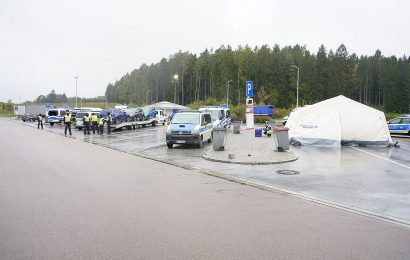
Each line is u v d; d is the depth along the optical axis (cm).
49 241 512
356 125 2020
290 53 11038
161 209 687
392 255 480
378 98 11100
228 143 2033
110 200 751
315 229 585
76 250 480
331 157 1518
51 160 1368
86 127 2948
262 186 929
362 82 10969
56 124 4878
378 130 2011
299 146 1977
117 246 496
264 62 9612
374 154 1633
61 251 476
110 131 3020
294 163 1338
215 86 10112
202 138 1930
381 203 766
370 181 1006
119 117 3603
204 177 1045
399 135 2841
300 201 773
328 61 10281
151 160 1415
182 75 11369
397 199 802
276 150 1653
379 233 569
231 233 558
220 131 1641
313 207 725
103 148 1870
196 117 1964
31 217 624
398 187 928
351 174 1115
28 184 908
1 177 1002
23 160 1355
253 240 529
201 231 565
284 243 518
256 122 5797
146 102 13375
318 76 10019
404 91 9344
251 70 9775
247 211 686
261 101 8406
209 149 1823
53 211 662
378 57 12331
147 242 513
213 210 688
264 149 1712
